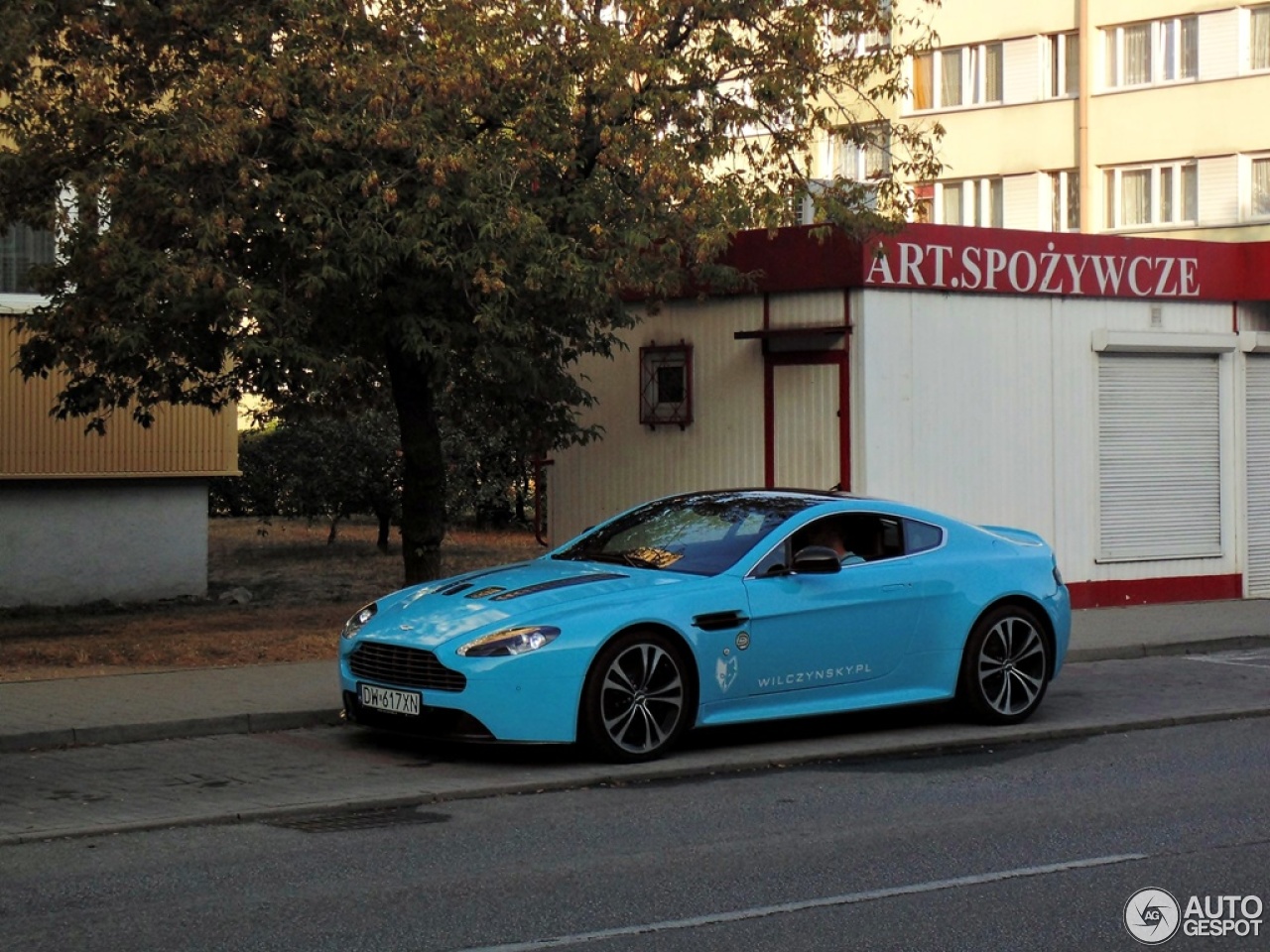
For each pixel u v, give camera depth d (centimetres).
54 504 1780
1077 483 1797
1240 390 1928
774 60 1516
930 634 1052
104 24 1349
